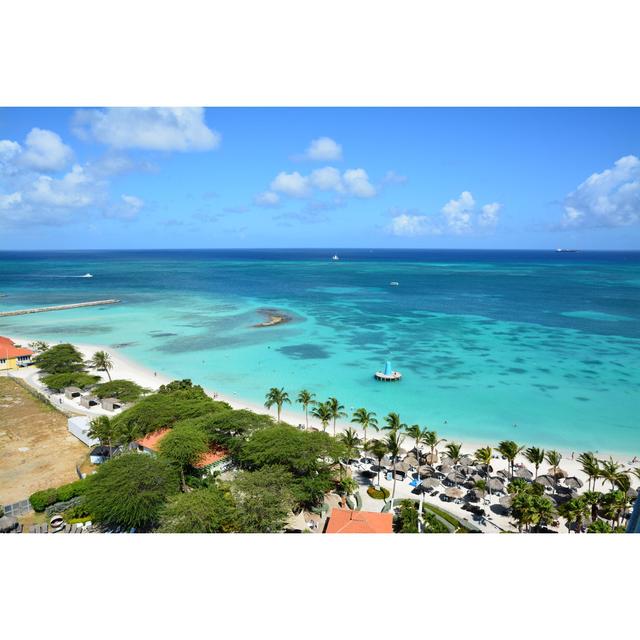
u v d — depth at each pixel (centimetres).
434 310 14650
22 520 3844
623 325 12212
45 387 7300
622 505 3597
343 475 4584
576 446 5709
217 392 7400
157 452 4469
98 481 3797
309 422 6300
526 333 11338
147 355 9519
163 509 3588
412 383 7825
